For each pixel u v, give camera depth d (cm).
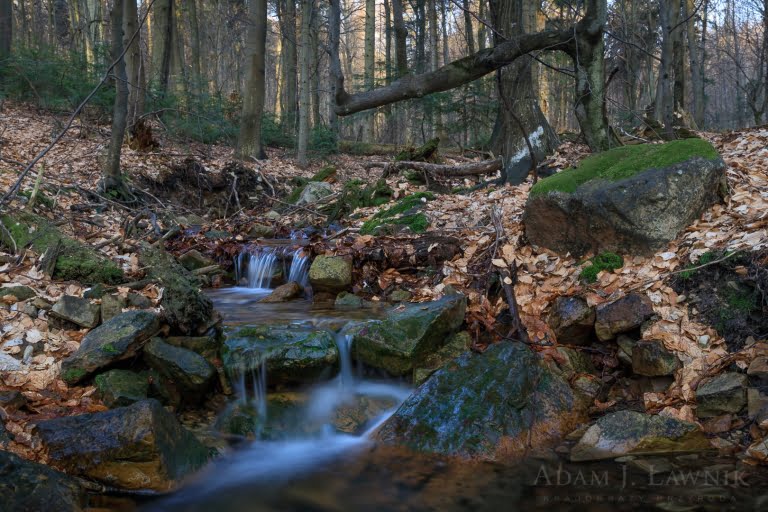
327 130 1686
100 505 312
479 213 697
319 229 834
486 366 421
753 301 411
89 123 1338
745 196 509
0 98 1295
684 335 418
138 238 762
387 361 459
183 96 1532
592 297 466
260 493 334
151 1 533
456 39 3328
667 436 357
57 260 545
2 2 1552
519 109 930
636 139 975
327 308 578
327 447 392
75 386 410
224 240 780
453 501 317
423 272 598
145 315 456
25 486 283
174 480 329
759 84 1698
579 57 783
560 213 528
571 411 402
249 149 1462
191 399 440
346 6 3016
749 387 371
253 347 459
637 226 490
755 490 309
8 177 783
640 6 2048
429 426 386
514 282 530
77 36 2059
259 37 1440
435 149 1109
